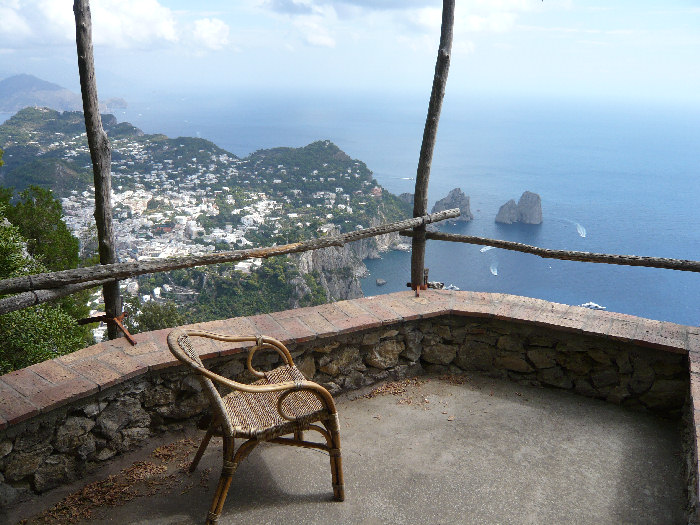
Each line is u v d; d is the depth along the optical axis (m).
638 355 2.59
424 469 2.17
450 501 1.99
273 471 2.14
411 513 1.92
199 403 2.31
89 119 2.46
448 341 2.95
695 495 1.75
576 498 2.02
